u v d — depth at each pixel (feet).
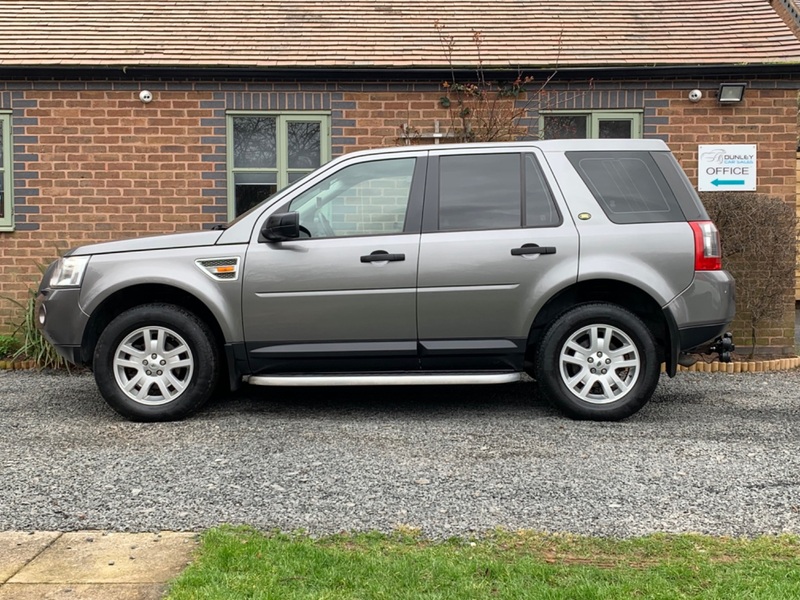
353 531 10.44
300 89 25.86
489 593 8.40
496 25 28.73
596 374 16.51
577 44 27.02
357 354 16.43
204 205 26.03
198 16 29.35
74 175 25.85
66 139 25.76
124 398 16.63
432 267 16.16
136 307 16.75
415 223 16.51
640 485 12.32
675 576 8.85
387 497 11.79
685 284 15.99
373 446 14.73
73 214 25.89
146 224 25.98
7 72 25.36
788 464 13.43
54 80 25.59
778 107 25.48
